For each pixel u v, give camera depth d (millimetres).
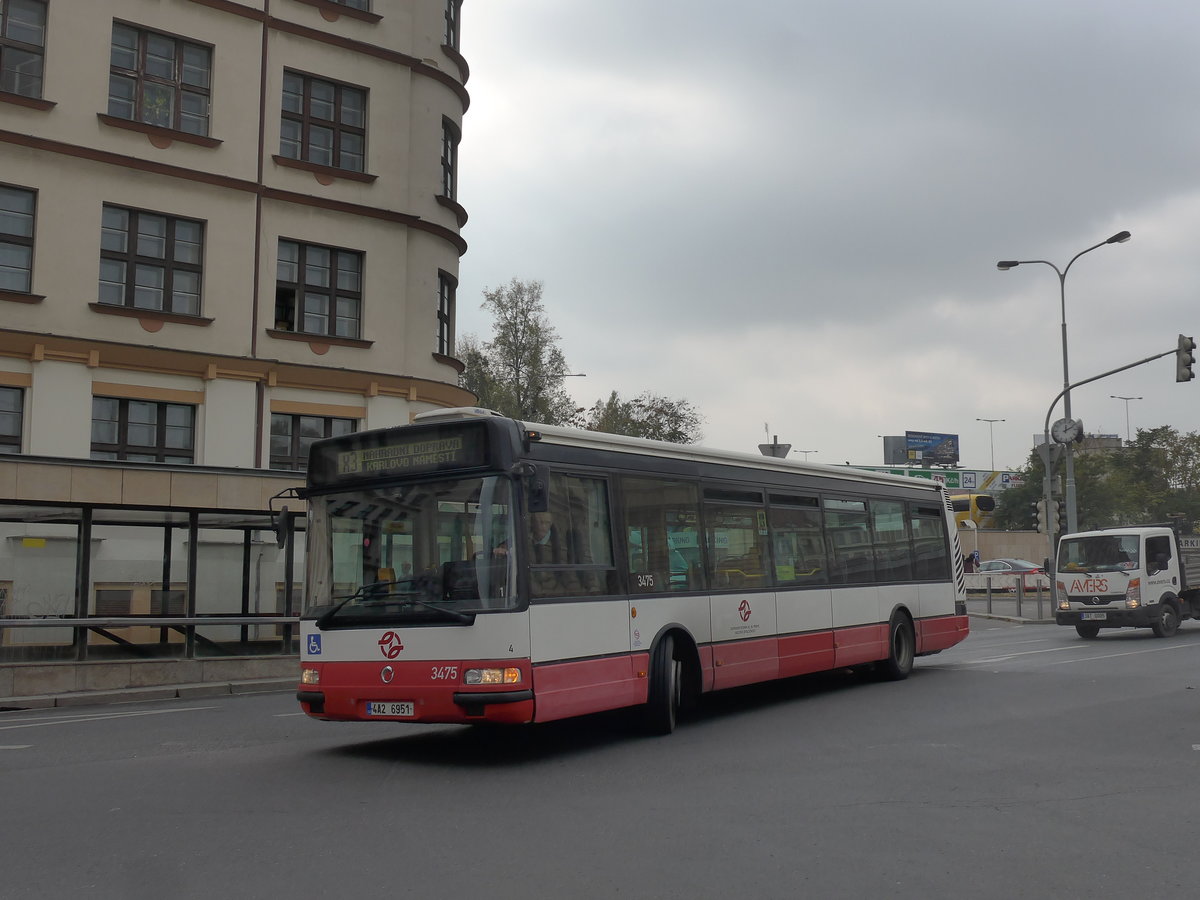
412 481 10805
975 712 13758
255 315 28594
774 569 14703
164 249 27609
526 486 10523
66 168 26172
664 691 12172
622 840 7324
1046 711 13781
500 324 70812
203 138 27922
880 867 6645
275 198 29062
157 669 19297
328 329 29906
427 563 10578
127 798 8820
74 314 26047
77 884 6316
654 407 76750
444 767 10289
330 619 10773
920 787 9086
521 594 10305
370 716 10539
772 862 6758
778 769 9984
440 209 32281
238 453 27984
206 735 12867
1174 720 12961
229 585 21219
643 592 12117
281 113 29562
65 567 19500
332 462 11242
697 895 6082
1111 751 10828
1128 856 6906
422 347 31281
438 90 32469
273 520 11344
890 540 17875
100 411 26500
